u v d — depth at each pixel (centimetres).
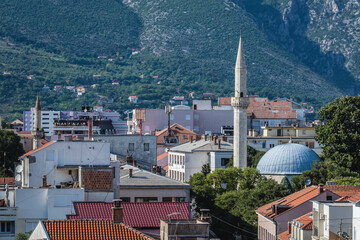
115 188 15088
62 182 14712
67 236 9350
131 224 11712
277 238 14275
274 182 18412
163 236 9800
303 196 14988
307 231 12600
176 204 12344
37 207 12975
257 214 16838
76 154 15138
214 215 18438
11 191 13388
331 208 11112
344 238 10744
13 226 12900
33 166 15012
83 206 12181
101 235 9462
